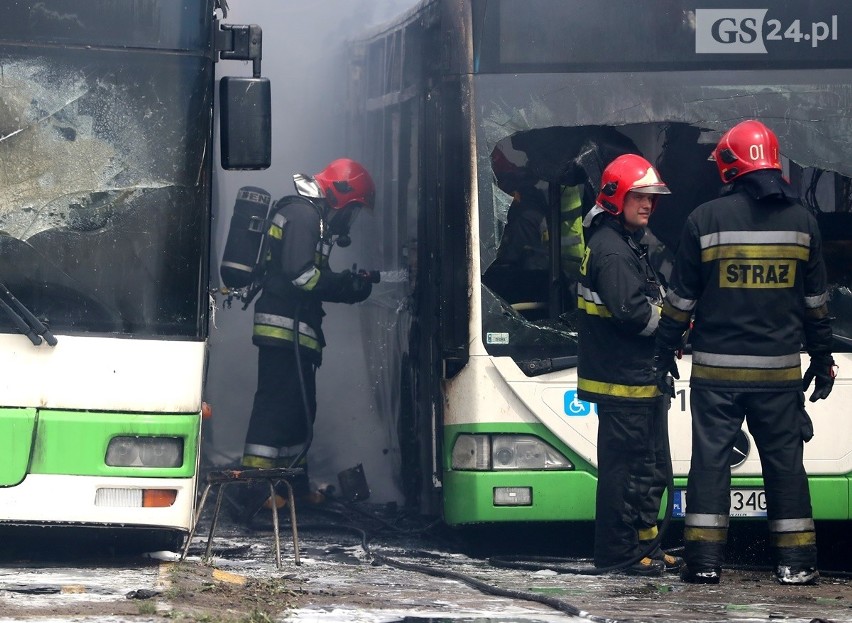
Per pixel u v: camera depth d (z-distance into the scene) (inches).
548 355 928.3
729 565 872.9
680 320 809.5
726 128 943.0
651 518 865.5
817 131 945.5
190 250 778.8
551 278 937.5
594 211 861.2
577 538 1006.4
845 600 725.9
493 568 897.5
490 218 932.6
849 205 950.4
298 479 1158.3
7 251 766.5
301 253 1112.8
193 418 760.3
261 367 1145.4
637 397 853.2
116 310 767.7
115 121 781.9
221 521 1119.0
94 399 748.6
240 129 788.6
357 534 1070.4
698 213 804.6
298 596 677.9
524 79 936.9
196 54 789.2
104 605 601.9
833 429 927.0
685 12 944.9
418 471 1071.0
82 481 740.7
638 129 971.9
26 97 778.8
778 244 796.6
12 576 707.4
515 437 924.0
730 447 808.3
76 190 776.3
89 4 784.3
